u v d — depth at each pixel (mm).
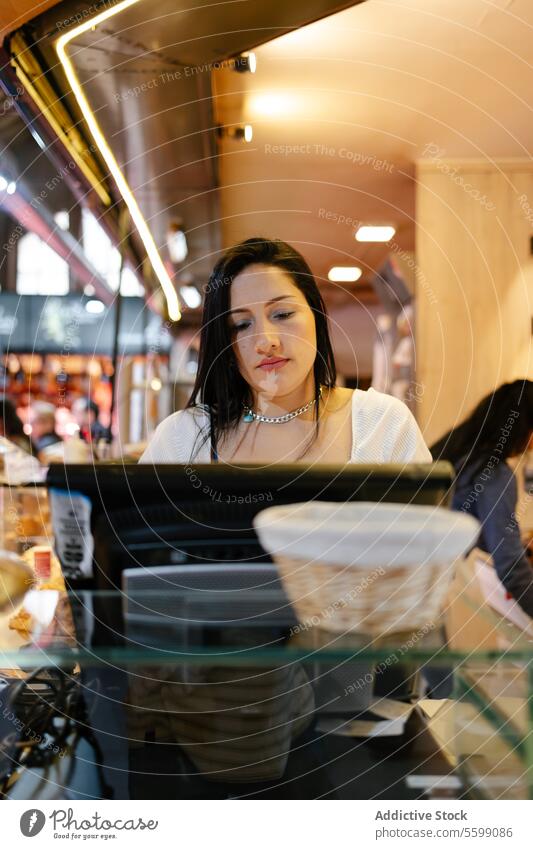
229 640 480
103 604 495
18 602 552
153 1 814
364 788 494
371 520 459
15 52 906
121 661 475
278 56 1448
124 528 494
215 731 499
